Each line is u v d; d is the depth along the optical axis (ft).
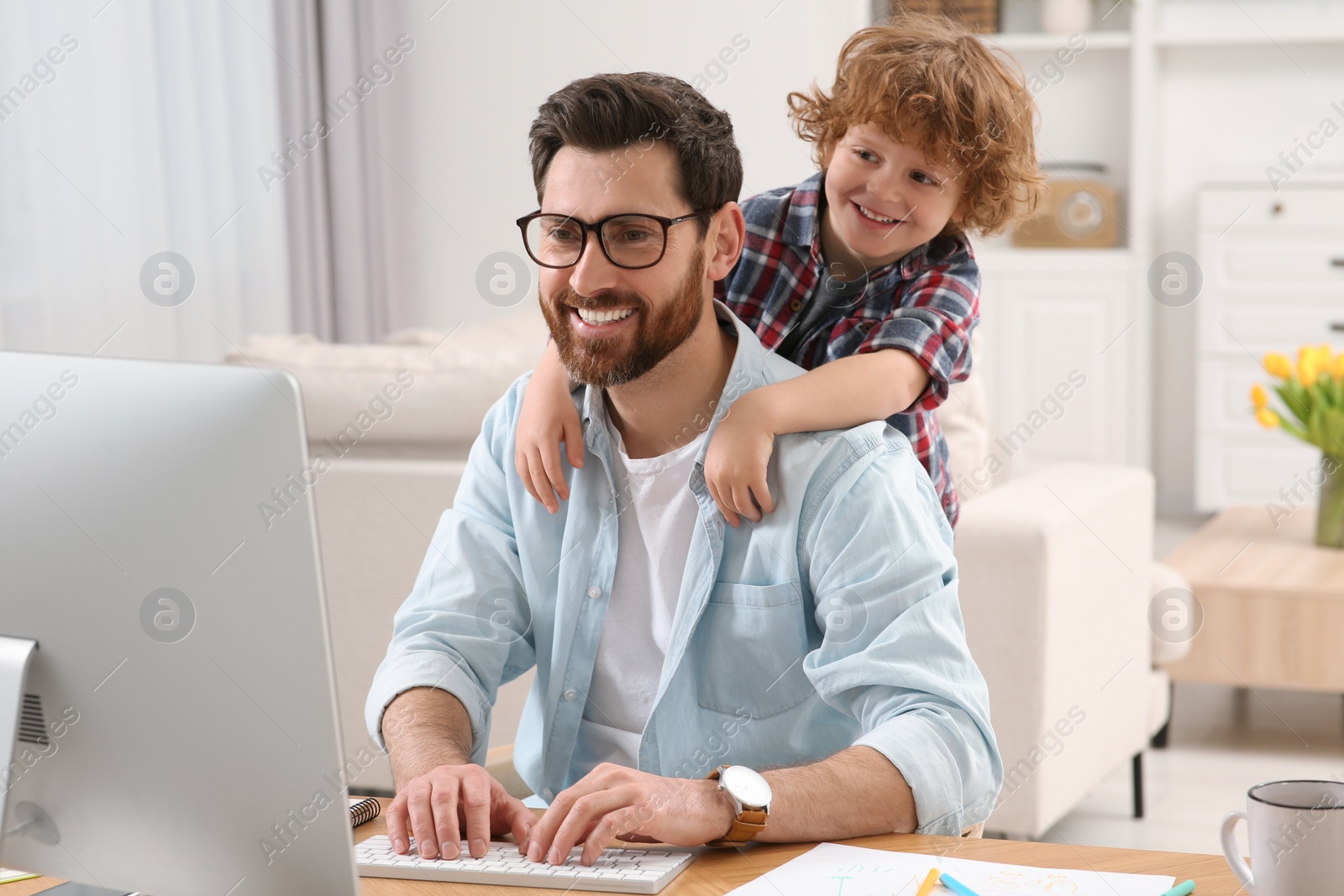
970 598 6.88
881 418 4.21
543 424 4.05
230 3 13.32
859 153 4.93
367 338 15.19
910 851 3.01
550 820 3.02
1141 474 8.41
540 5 15.26
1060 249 15.56
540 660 4.15
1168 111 16.03
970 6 15.49
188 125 12.66
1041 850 2.99
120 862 2.54
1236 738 9.65
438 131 15.71
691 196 3.66
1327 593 8.80
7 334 10.65
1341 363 10.09
